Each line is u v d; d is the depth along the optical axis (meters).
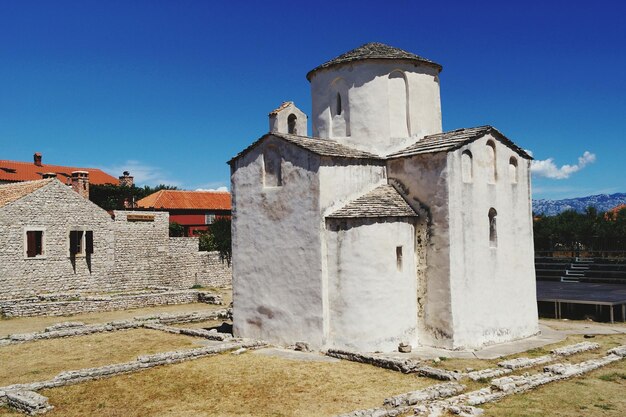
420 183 18.72
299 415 11.99
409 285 18.28
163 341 20.69
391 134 20.53
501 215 19.95
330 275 17.66
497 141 20.02
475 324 18.50
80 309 29.27
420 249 18.61
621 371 15.33
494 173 19.92
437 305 18.06
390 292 17.64
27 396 13.02
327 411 12.21
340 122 21.39
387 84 20.64
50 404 13.02
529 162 21.48
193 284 42.62
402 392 13.43
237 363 16.47
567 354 17.30
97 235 36.06
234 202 20.75
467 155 18.83
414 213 18.56
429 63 21.42
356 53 21.25
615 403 12.53
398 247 18.08
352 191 18.67
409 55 21.19
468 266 18.38
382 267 17.53
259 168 19.75
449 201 17.88
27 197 32.44
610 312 25.42
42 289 32.91
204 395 13.54
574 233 55.62
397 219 18.05
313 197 17.86
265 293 19.34
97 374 15.01
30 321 26.55
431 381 14.33
